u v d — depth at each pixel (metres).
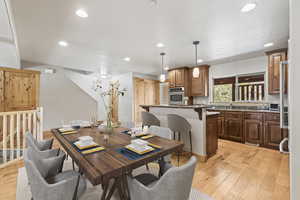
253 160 2.71
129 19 2.13
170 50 3.47
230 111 4.01
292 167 0.85
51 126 4.71
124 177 1.20
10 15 1.99
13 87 3.38
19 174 2.23
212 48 3.33
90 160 1.18
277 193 1.79
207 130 2.76
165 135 2.00
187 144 2.91
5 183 2.01
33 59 4.21
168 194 0.98
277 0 1.72
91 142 1.56
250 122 3.64
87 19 2.12
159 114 3.50
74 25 2.29
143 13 1.99
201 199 1.68
